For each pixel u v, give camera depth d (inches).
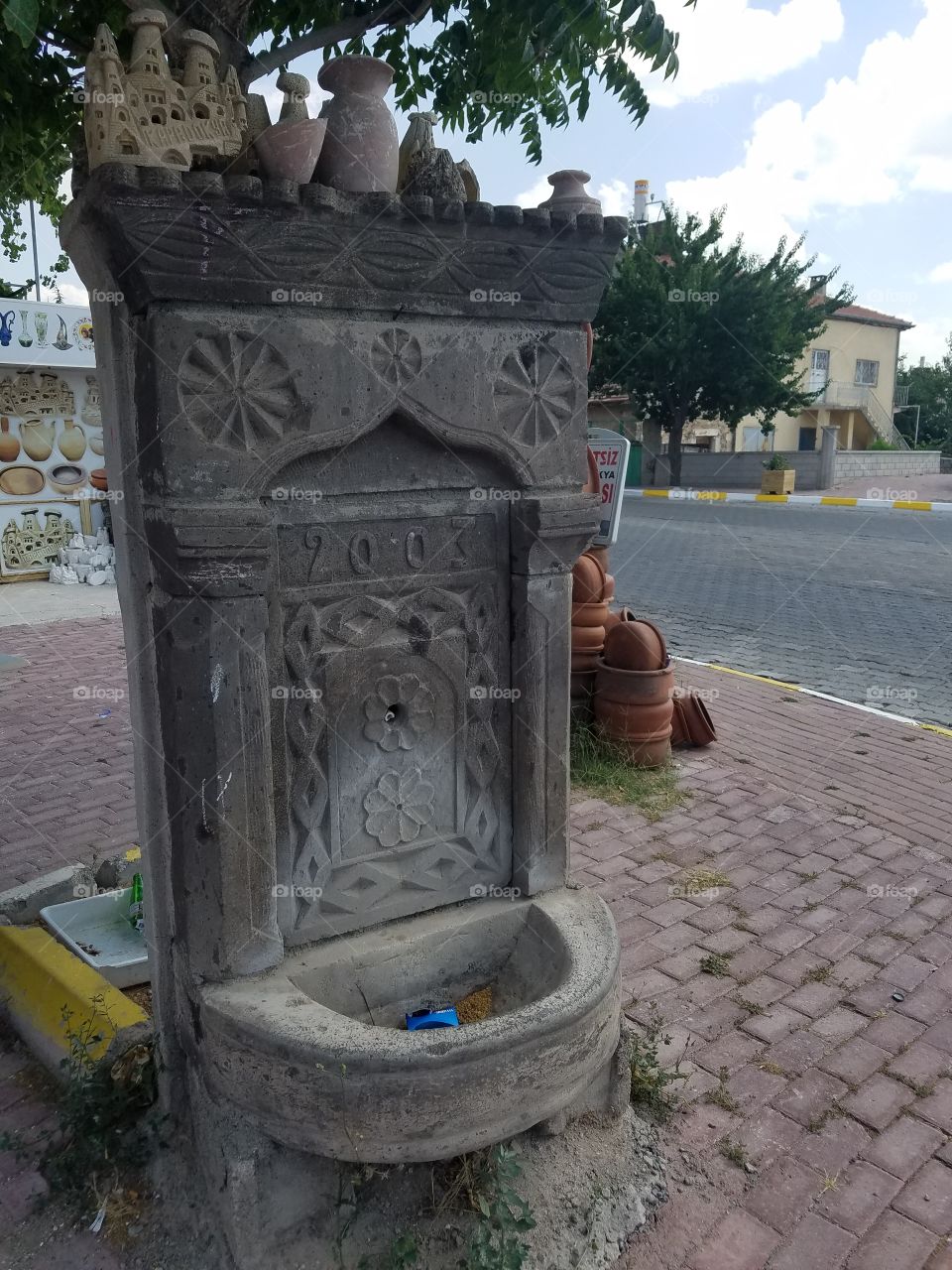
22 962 125.7
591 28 111.3
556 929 102.1
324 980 94.4
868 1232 94.6
